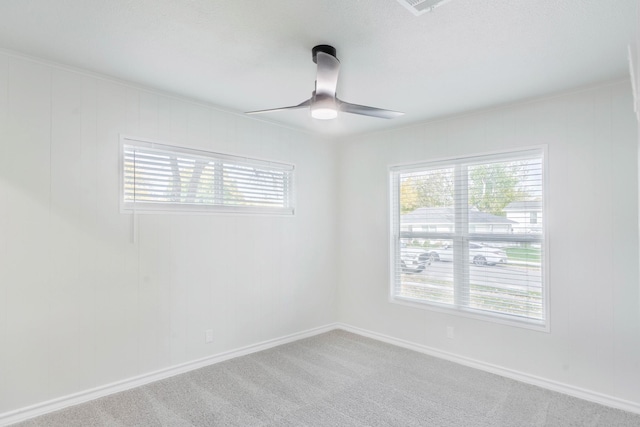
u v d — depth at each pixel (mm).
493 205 3340
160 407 2588
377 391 2863
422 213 3846
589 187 2783
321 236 4391
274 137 3906
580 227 2820
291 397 2758
